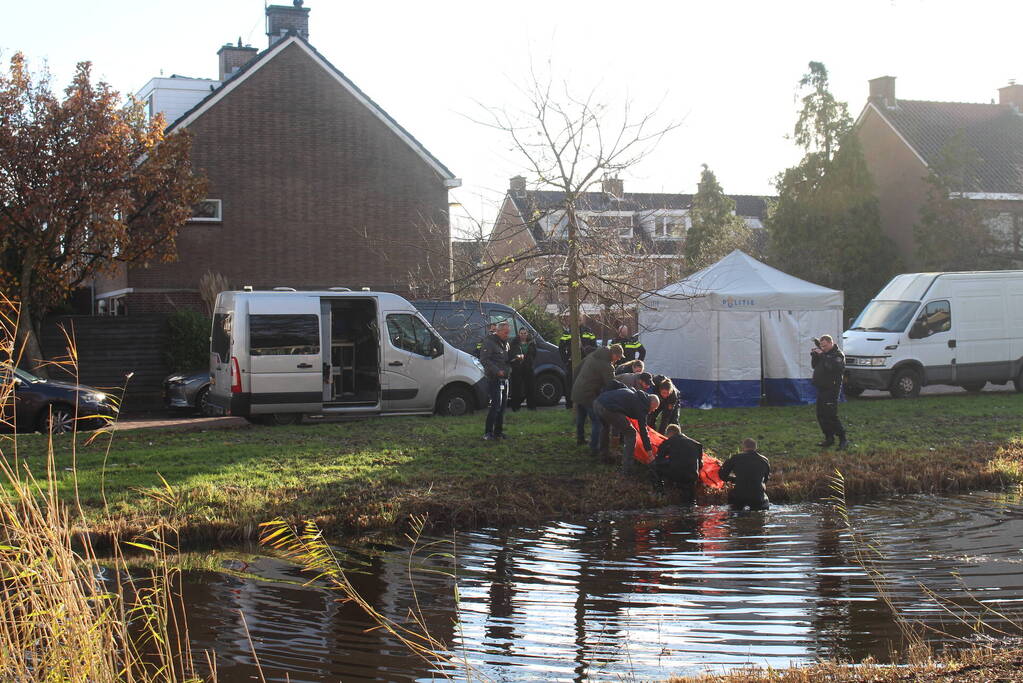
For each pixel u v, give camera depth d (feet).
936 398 73.82
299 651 22.04
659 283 58.39
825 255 127.44
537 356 70.03
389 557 30.81
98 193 70.64
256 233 92.68
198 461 42.93
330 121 95.35
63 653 16.47
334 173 95.45
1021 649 20.66
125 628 18.54
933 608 25.11
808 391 68.80
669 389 47.83
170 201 75.46
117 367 79.36
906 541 32.83
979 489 42.50
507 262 52.44
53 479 18.26
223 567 29.04
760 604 25.71
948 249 115.34
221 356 58.13
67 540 17.49
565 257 52.19
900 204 136.67
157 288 88.74
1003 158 134.72
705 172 155.33
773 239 133.90
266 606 25.39
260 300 56.70
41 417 55.16
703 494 40.27
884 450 48.49
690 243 140.05
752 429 55.16
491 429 50.14
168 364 79.97
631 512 37.93
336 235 95.45
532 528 35.27
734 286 68.28
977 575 28.40
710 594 26.71
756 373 67.67
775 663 21.21
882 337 72.64
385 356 59.72
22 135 68.90
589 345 63.93
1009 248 120.88
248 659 21.49
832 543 32.65
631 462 42.27
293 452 45.65
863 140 143.54
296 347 56.85
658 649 22.26
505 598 26.43
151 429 55.42
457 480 39.83
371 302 59.98
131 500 34.50
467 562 30.32
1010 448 49.01
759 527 35.19
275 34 110.83
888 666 19.77
